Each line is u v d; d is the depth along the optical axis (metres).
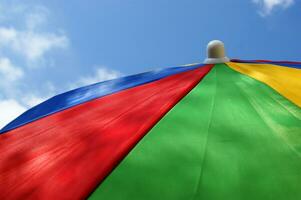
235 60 5.67
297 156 3.06
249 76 4.53
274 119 3.56
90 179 2.97
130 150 3.20
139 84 4.72
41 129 4.12
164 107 3.81
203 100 3.93
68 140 3.67
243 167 2.96
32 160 3.50
